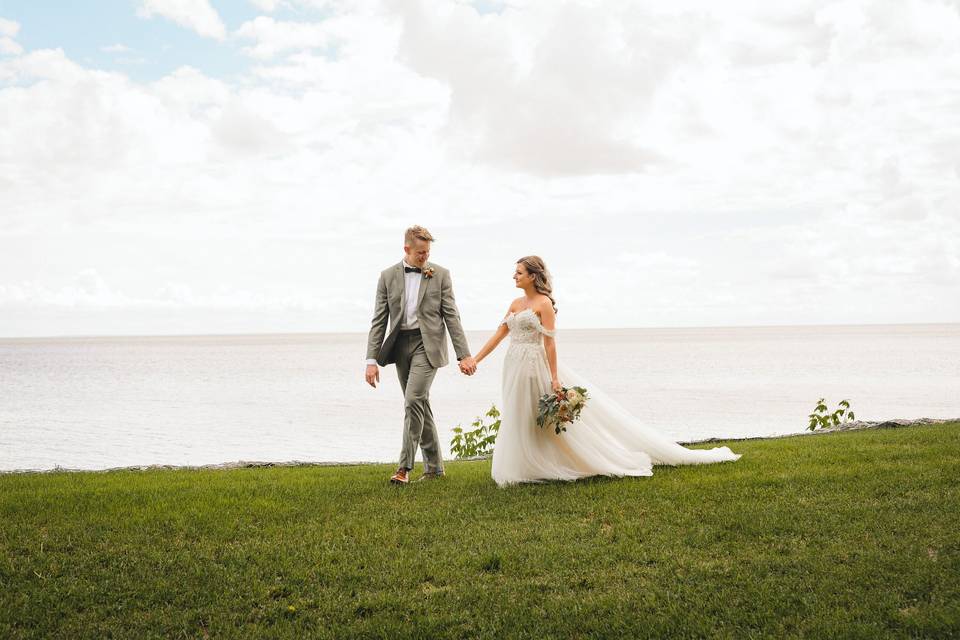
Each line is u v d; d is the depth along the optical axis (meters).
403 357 8.11
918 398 35.50
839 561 4.71
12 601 4.37
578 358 98.88
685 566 4.76
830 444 9.51
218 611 4.25
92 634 3.97
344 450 22.34
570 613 4.11
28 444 24.09
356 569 4.87
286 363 104.38
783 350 124.12
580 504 6.40
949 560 4.57
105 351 194.38
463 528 5.78
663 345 175.50
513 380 7.62
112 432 27.22
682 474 7.64
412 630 3.95
